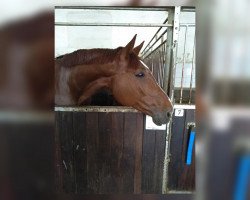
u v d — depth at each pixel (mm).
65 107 1020
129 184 1127
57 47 1533
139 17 1361
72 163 1085
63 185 1096
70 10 1274
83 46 1566
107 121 1062
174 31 964
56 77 988
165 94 970
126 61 955
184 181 1140
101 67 967
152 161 1112
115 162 1106
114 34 1558
